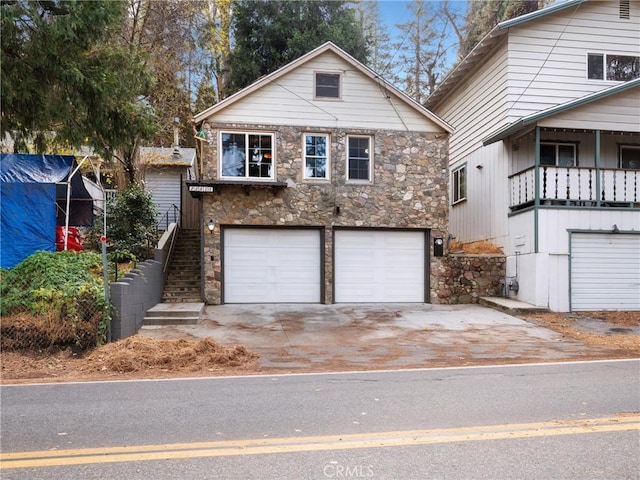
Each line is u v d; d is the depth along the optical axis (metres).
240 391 6.06
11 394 5.92
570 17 15.58
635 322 12.12
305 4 25.33
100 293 8.90
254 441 4.27
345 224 14.70
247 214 14.32
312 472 3.63
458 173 19.12
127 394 5.91
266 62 25.31
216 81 27.58
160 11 18.72
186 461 3.83
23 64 8.55
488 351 9.04
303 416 4.99
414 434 4.45
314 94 14.67
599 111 13.80
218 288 14.13
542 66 15.41
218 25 24.92
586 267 13.65
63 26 8.00
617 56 15.83
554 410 5.20
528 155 15.17
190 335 10.28
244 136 14.40
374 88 14.95
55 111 8.95
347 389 6.17
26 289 8.98
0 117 8.88
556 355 8.66
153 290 12.55
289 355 8.64
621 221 13.80
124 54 9.40
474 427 4.64
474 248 16.25
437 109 21.34
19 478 3.53
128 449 4.08
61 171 11.38
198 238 17.58
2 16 7.77
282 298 14.58
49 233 10.66
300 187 14.53
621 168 14.62
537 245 13.47
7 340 8.06
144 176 20.06
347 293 14.82
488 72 16.53
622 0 15.84
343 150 14.76
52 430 4.57
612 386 6.27
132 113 10.04
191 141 28.11
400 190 15.00
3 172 11.07
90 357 7.94
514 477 3.56
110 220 15.41
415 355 8.69
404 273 15.11
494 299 14.53
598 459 3.88
